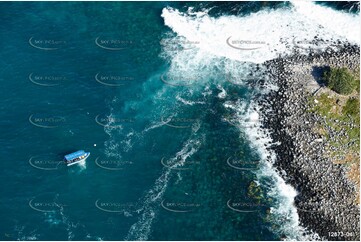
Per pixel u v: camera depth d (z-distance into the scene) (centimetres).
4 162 8494
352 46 9725
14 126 8919
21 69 9712
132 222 7819
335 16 10381
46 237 7656
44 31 10400
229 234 7731
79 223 7806
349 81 8838
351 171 8225
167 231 7744
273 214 7912
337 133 8588
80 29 10456
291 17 10431
